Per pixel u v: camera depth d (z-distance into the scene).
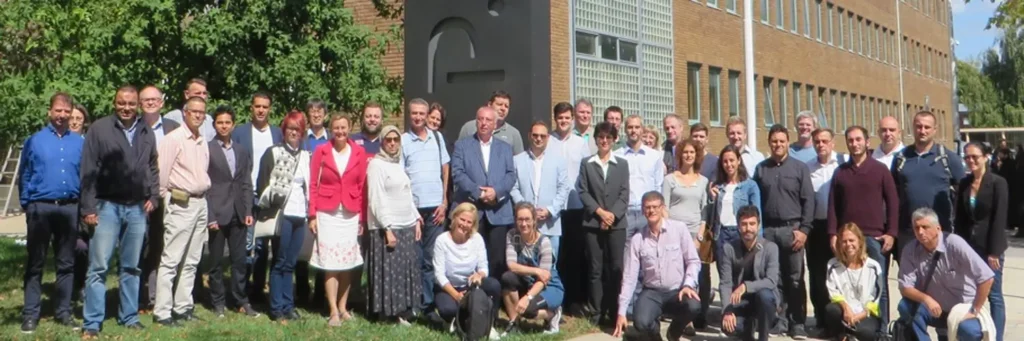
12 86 13.96
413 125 9.06
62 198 7.91
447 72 9.59
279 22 13.03
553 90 17.45
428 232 9.08
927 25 50.56
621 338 8.55
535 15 9.25
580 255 9.68
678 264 8.38
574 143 9.73
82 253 9.38
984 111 59.84
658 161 9.65
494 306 8.48
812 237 9.00
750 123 21.09
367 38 13.98
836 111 35.78
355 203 8.73
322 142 9.59
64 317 8.30
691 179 9.29
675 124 10.62
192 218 8.39
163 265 8.39
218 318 8.81
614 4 19.64
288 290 8.89
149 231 8.80
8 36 15.21
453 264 8.51
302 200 8.87
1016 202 19.06
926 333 7.49
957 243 7.25
